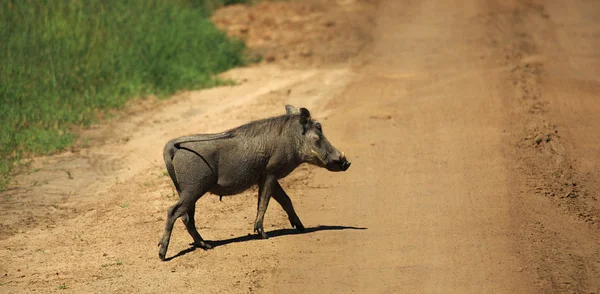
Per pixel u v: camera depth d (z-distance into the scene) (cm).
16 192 4822
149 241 3812
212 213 4169
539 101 5975
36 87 6594
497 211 3906
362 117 5900
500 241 3491
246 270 3294
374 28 9994
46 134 5900
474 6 10794
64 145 5725
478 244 3472
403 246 3509
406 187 4416
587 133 5250
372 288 3070
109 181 5044
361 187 4475
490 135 5250
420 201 4159
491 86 6462
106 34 7731
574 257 3300
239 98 6919
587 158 4791
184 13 9312
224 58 8325
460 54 8175
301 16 10806
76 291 3209
